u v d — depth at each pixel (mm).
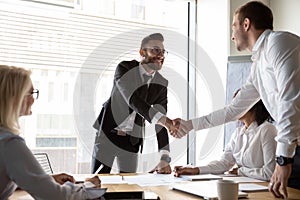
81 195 1171
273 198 1338
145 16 3219
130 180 1694
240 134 2156
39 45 2830
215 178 1784
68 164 2906
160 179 1741
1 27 2697
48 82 2857
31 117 2801
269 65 1682
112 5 3094
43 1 2850
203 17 3301
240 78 2832
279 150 1419
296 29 2912
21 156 1109
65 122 2906
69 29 2936
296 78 1481
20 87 1188
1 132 1146
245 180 1752
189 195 1371
